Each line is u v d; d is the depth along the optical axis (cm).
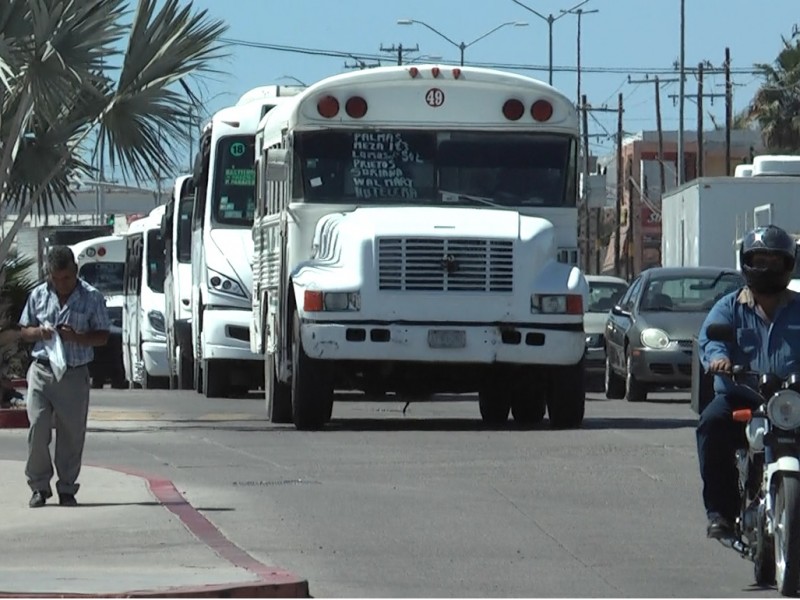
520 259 3469
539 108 3688
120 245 8675
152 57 3738
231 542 2105
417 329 3438
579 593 1822
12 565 1916
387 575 1930
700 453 1920
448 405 4816
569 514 2392
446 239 3447
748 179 7281
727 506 1916
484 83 3688
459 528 2269
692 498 2547
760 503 1830
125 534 2148
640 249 16875
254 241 4384
